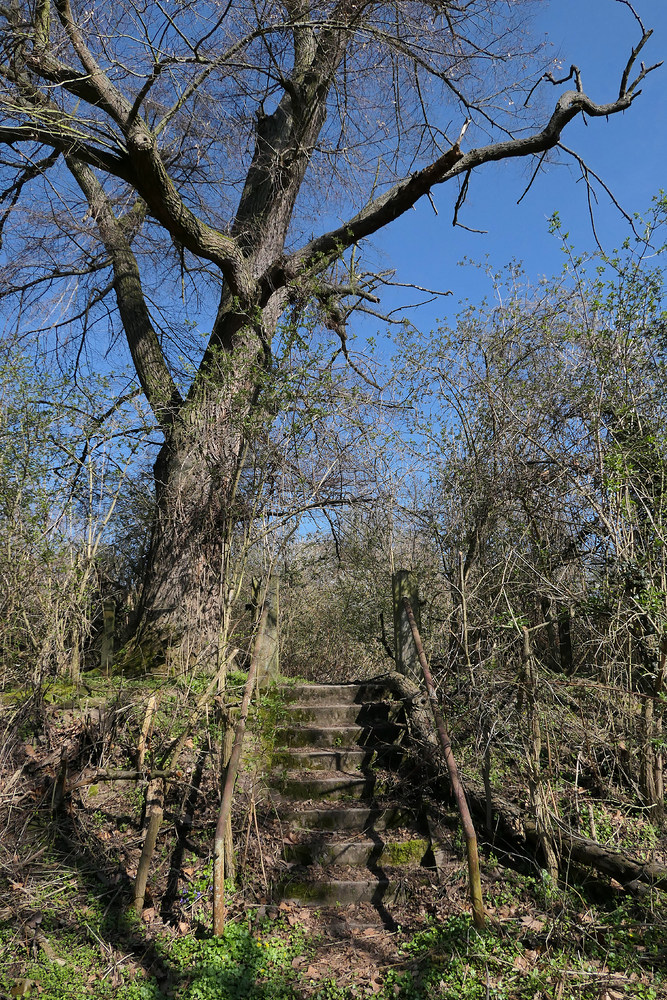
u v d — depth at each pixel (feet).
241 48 25.94
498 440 22.11
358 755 20.98
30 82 26.30
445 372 24.25
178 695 20.85
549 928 14.74
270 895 16.87
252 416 21.62
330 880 17.13
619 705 18.06
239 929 15.56
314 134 30.71
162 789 18.08
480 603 21.42
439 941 14.93
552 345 22.67
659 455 18.56
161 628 25.55
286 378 21.58
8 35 23.81
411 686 22.89
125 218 33.68
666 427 19.62
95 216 31.63
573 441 20.99
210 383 24.08
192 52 25.64
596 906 15.79
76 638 22.95
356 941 15.62
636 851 15.80
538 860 16.83
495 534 22.13
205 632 23.70
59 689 22.09
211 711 20.53
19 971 14.32
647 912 14.69
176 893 16.83
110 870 17.26
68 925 15.74
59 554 23.09
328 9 26.76
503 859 17.38
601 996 13.02
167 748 19.19
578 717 18.79
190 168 31.99
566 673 20.33
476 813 18.15
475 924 14.26
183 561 25.49
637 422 19.71
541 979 13.50
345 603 35.78
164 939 15.55
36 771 19.47
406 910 16.58
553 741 18.12
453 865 17.37
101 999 13.76
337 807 19.30
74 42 24.43
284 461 21.62
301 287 28.91
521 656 17.61
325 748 21.53
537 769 16.44
